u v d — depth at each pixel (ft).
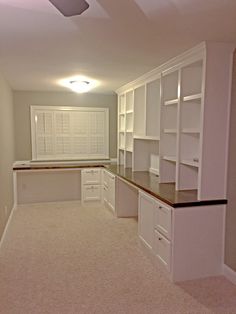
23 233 12.96
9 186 14.62
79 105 19.01
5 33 7.45
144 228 10.86
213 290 8.29
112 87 16.30
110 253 10.84
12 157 16.46
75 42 8.17
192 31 7.31
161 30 7.22
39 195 18.58
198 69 9.88
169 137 11.52
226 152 8.85
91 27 7.01
